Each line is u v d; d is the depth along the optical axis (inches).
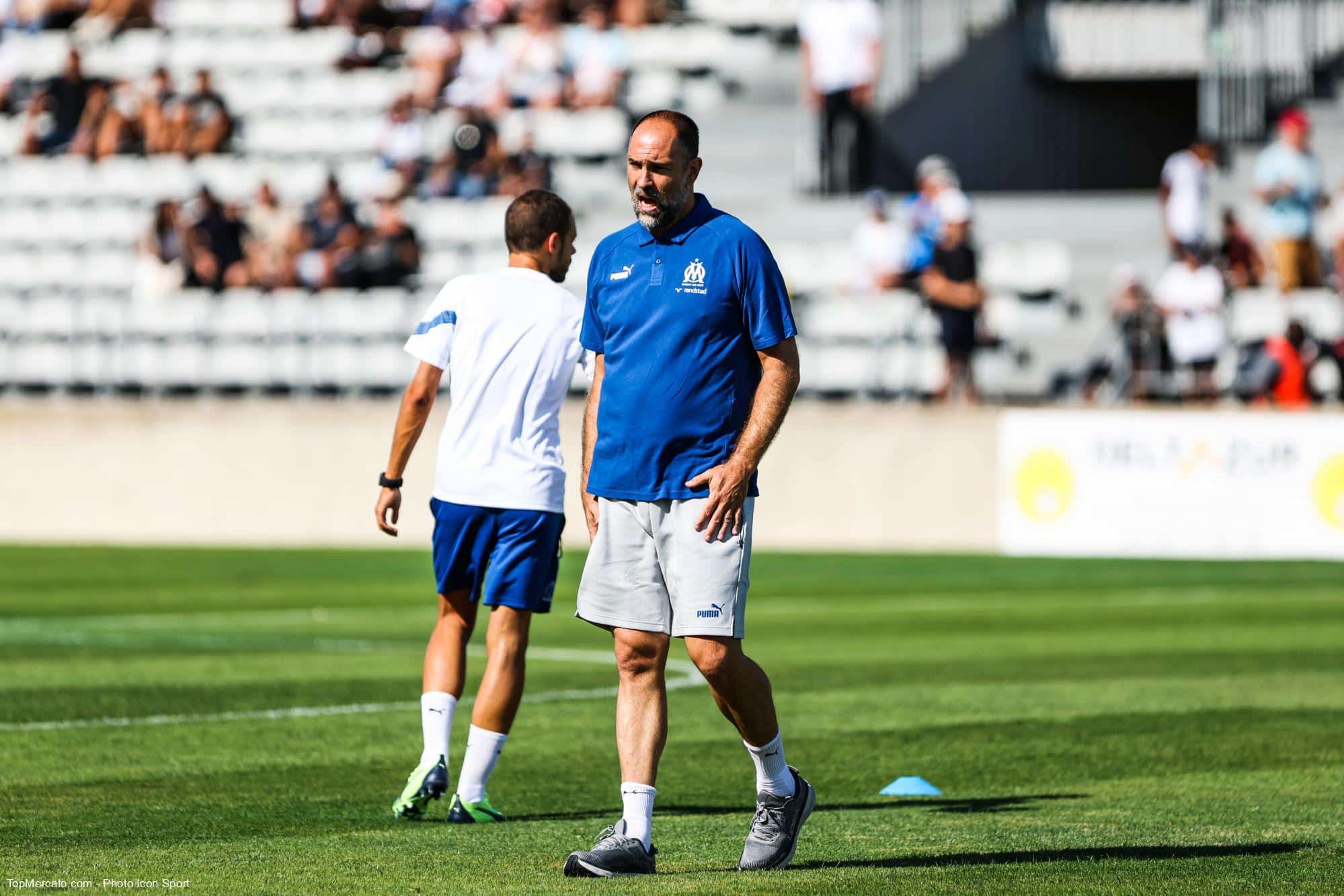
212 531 2021.4
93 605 1376.7
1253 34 2406.5
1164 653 1097.4
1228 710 859.4
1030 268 2226.9
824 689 938.1
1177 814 606.2
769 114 2603.3
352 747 743.1
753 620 1290.6
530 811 620.4
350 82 2696.9
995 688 943.7
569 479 1941.4
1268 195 2112.5
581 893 474.9
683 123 500.7
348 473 1990.7
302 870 510.0
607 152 2536.9
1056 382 2154.3
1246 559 1758.1
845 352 2108.8
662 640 512.7
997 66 2561.5
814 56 2425.0
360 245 2252.7
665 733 515.8
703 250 501.4
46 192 2591.0
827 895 470.9
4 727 789.9
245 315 2252.7
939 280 1937.7
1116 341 2043.6
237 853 536.4
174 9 2908.5
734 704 508.4
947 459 1870.1
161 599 1419.8
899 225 2144.4
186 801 624.4
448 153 2437.3
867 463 1888.5
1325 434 1731.1
